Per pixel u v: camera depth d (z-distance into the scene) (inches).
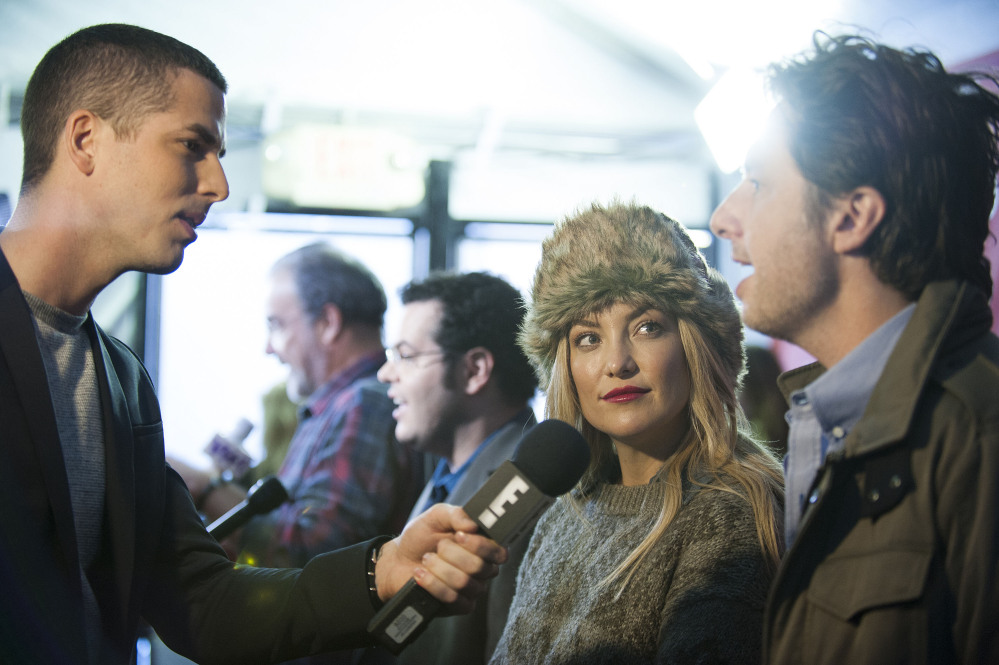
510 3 203.6
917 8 136.4
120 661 49.6
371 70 210.1
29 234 48.7
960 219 35.5
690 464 50.0
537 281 55.1
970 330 35.4
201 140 51.3
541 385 58.3
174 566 57.1
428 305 84.0
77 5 192.4
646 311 50.0
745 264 39.6
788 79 37.6
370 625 44.2
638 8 185.3
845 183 35.1
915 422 34.0
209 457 116.9
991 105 36.7
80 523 48.7
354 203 206.2
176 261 51.6
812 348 38.7
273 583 55.1
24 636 43.4
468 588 43.8
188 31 201.0
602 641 45.9
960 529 32.1
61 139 49.2
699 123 147.3
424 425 83.7
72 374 49.9
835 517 35.6
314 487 96.3
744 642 39.5
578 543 53.0
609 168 216.8
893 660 31.9
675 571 45.4
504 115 215.2
